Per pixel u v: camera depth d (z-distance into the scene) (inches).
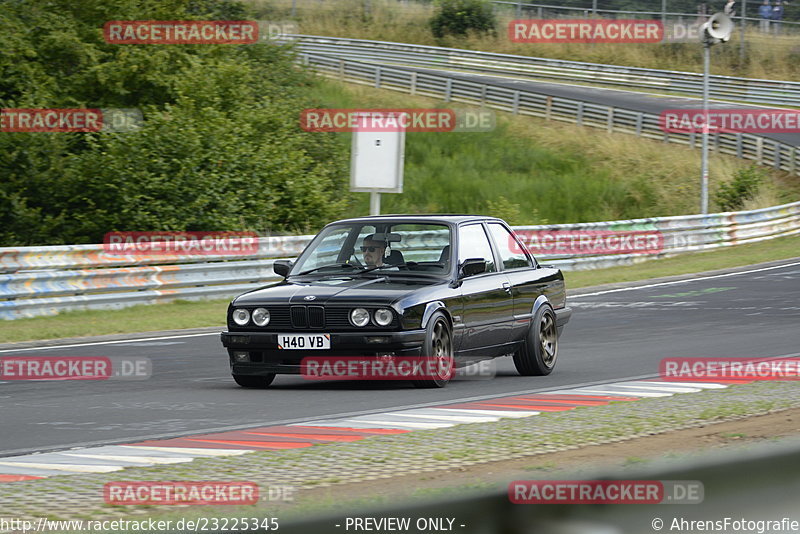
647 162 3932.1
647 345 1250.6
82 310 1649.9
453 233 978.7
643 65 5895.7
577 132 4212.6
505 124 4269.2
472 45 6250.0
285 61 3548.2
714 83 5137.8
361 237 991.6
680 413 740.0
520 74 5634.8
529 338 1023.0
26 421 768.9
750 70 5748.0
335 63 4933.6
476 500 241.8
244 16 3523.6
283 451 605.0
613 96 4995.1
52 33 2561.5
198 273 1819.6
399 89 4707.2
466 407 790.5
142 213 2306.8
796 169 3806.6
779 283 2094.0
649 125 4148.6
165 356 1204.5
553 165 3934.5
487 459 580.4
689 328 1425.9
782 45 5969.5
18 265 1600.6
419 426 696.4
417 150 3934.5
